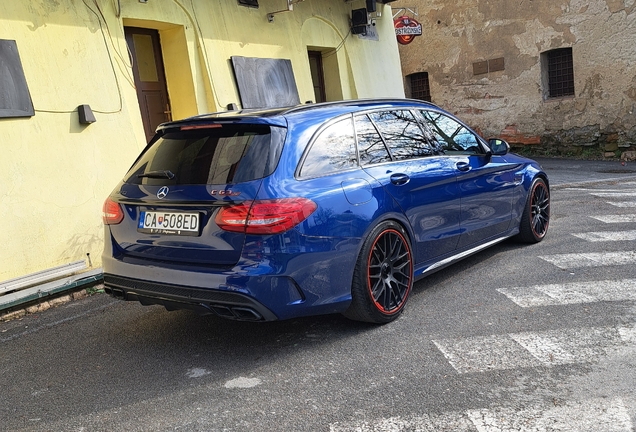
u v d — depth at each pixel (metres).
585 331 3.85
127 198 3.91
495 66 17.48
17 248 5.80
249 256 3.43
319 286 3.67
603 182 10.88
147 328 4.51
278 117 3.82
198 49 8.19
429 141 4.89
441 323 4.16
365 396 3.15
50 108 6.24
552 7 15.85
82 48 6.68
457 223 4.97
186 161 3.83
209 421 2.99
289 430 2.86
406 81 20.05
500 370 3.36
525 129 16.98
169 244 3.72
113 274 3.95
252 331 4.26
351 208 3.84
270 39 9.42
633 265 5.27
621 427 2.70
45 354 4.12
